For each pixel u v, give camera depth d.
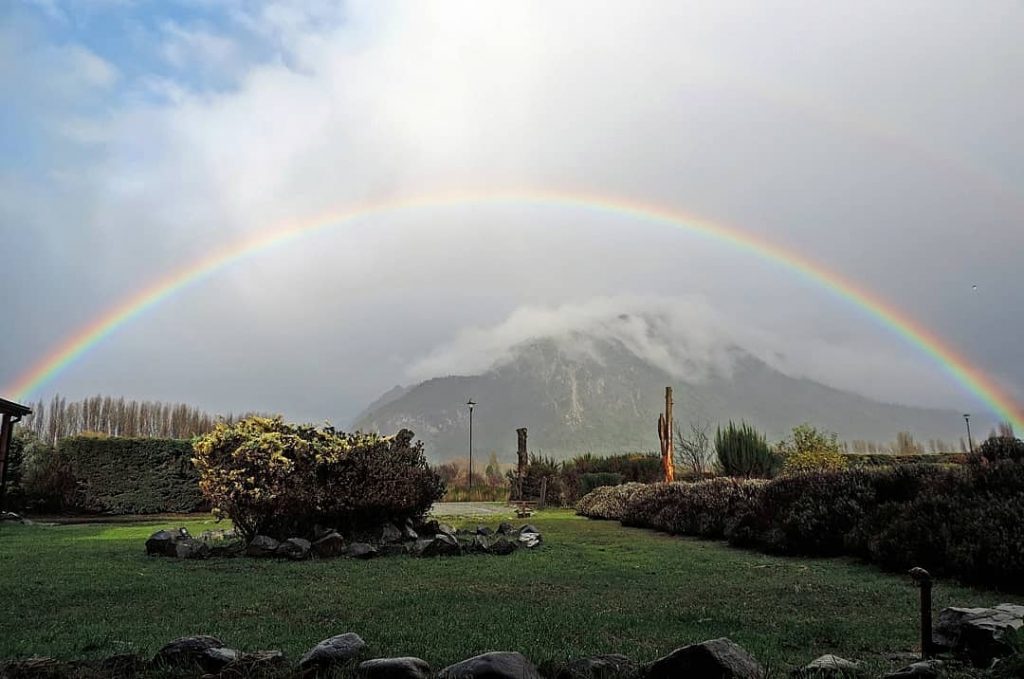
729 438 20.33
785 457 20.72
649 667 3.58
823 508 10.27
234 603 6.06
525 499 29.25
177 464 23.64
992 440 9.52
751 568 8.84
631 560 9.68
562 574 8.15
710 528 12.91
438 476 13.06
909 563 8.18
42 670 3.65
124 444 23.22
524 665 3.47
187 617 5.41
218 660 3.72
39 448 23.14
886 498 10.34
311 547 9.92
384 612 5.59
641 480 27.22
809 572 8.48
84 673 3.64
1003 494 8.20
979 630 3.89
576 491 27.59
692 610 5.78
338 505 11.09
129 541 12.17
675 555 10.38
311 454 11.18
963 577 7.32
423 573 8.21
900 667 3.88
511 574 8.13
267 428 11.38
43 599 6.21
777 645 4.55
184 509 23.55
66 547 11.00
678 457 28.34
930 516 8.31
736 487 13.07
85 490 22.77
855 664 3.85
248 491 10.55
